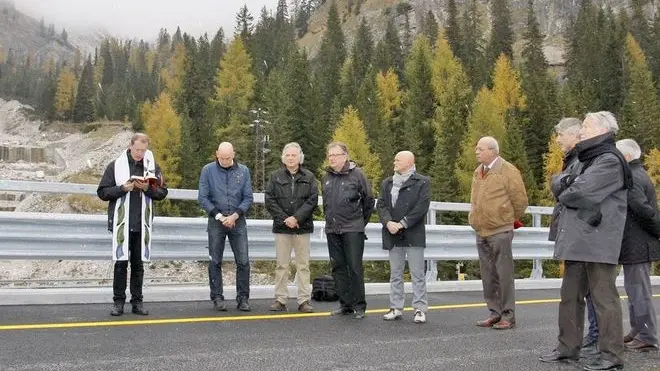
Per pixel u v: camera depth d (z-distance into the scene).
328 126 64.75
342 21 180.88
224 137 65.62
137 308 7.05
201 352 5.33
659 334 7.05
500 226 7.21
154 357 5.10
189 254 8.43
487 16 156.00
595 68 82.56
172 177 64.69
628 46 85.06
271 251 9.12
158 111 74.81
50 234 7.48
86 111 136.62
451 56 78.06
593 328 6.07
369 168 52.28
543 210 12.07
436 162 52.19
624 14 108.38
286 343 5.82
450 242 10.69
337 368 4.92
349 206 7.52
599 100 72.06
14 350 5.18
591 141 5.16
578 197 5.07
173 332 6.14
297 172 7.84
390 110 74.81
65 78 149.00
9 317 6.58
